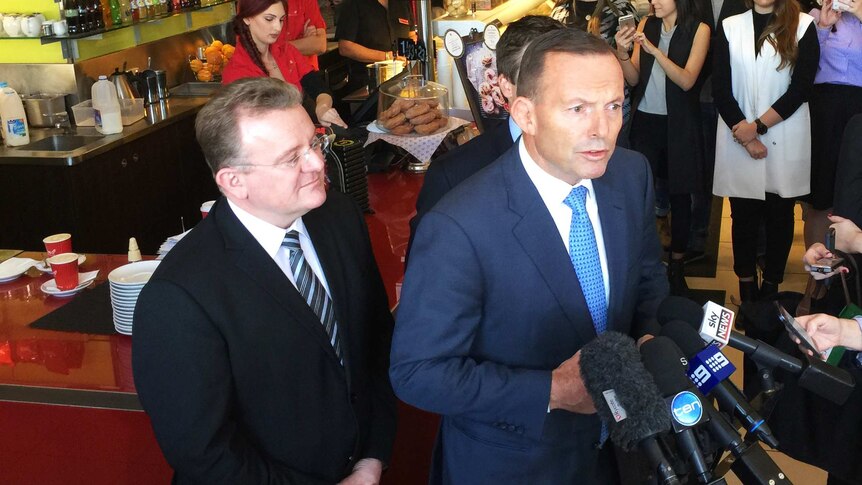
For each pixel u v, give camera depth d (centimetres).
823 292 245
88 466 236
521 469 189
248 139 176
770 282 450
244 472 180
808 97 417
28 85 517
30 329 266
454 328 176
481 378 175
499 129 237
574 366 172
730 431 146
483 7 532
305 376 190
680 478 147
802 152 425
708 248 533
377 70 462
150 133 517
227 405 180
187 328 176
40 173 459
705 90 506
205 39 641
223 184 182
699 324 167
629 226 193
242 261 184
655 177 488
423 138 380
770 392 170
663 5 450
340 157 333
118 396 229
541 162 179
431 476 210
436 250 177
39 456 238
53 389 232
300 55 468
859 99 432
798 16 414
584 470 193
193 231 192
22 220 470
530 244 179
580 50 162
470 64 344
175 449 180
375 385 218
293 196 181
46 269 308
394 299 275
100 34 516
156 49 588
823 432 229
